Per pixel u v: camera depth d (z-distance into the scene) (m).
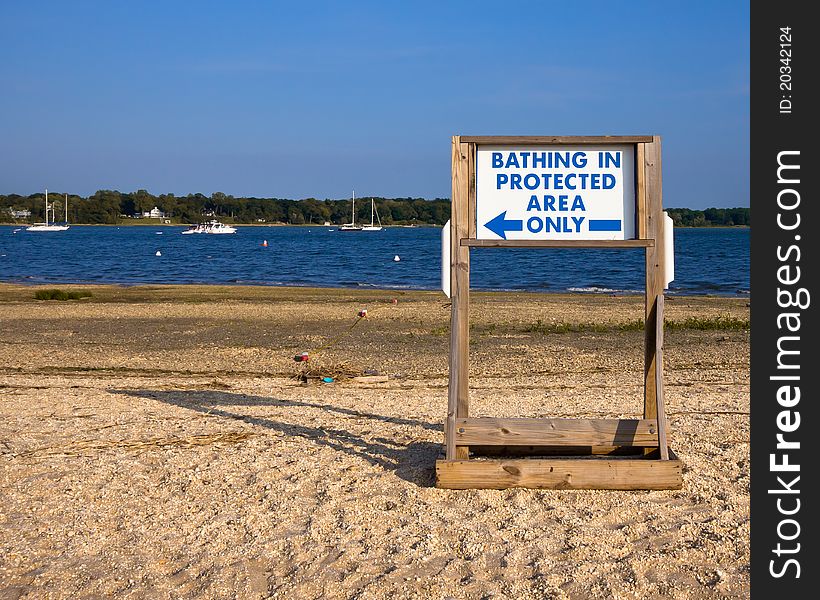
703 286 37.53
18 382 11.40
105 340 16.75
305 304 24.70
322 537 5.24
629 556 4.92
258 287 35.97
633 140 6.16
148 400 9.65
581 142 6.20
